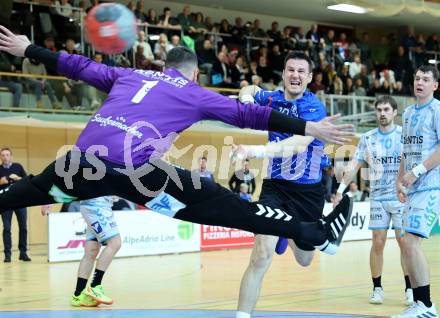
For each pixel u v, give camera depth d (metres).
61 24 17.97
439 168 6.43
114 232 7.74
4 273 11.12
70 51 17.16
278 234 4.79
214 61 19.61
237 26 22.38
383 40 27.09
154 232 13.79
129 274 10.64
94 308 7.45
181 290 8.80
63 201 4.56
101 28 4.68
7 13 16.84
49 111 16.77
